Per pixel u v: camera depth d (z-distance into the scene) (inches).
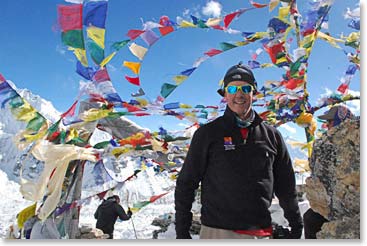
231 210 88.9
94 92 159.0
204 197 94.7
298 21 168.1
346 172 100.7
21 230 164.6
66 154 154.4
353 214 97.9
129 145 218.5
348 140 104.3
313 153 117.0
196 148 96.2
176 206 97.7
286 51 182.9
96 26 128.9
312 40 174.7
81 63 139.6
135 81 160.4
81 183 207.9
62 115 150.7
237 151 91.8
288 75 197.3
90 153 182.1
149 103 181.5
